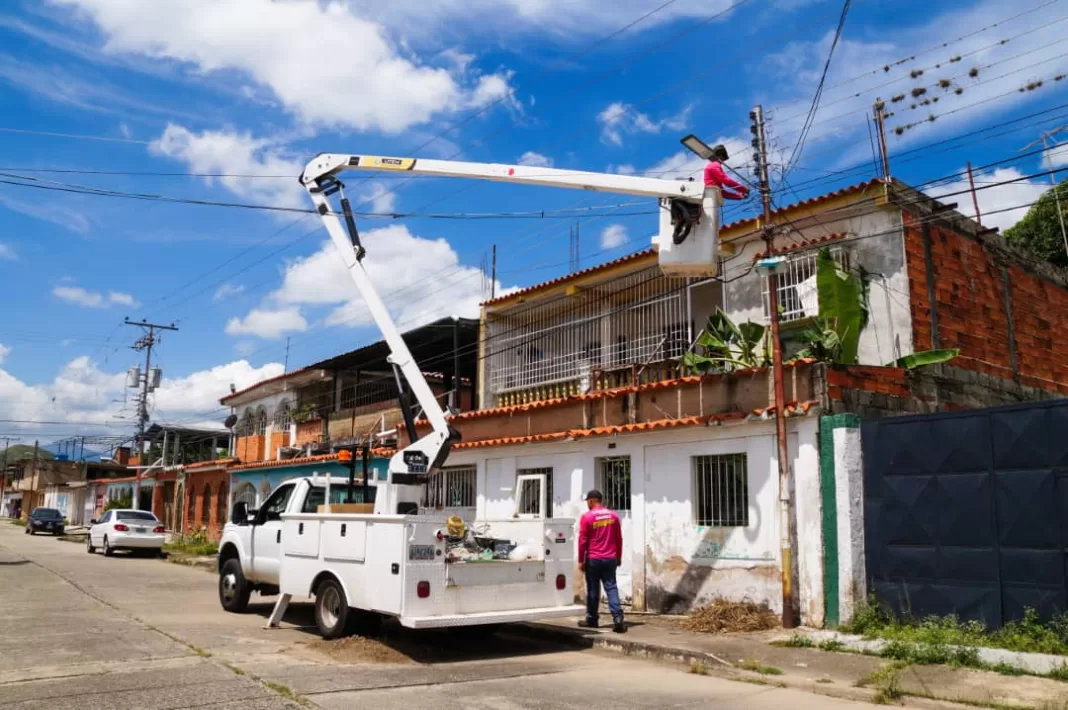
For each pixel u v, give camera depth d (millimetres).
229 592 12562
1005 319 15414
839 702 7180
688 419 11703
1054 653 8047
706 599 11484
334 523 9852
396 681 7625
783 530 10289
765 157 11289
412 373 10812
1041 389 16016
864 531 9969
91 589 15367
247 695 6770
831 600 9953
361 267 11422
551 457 14477
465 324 22094
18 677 7305
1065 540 8398
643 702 7062
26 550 27906
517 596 9570
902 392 11602
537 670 8547
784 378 10914
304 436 29000
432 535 8914
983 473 9086
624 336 18203
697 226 10148
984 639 8586
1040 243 23719
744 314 15211
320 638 9836
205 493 35469
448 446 10477
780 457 10398
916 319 13141
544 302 19844
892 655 8492
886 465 9883
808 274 14250
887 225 13523
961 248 14609
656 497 12445
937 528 9359
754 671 8266
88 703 6371
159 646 9055
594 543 10781
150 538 26359
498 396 20938
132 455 66688
